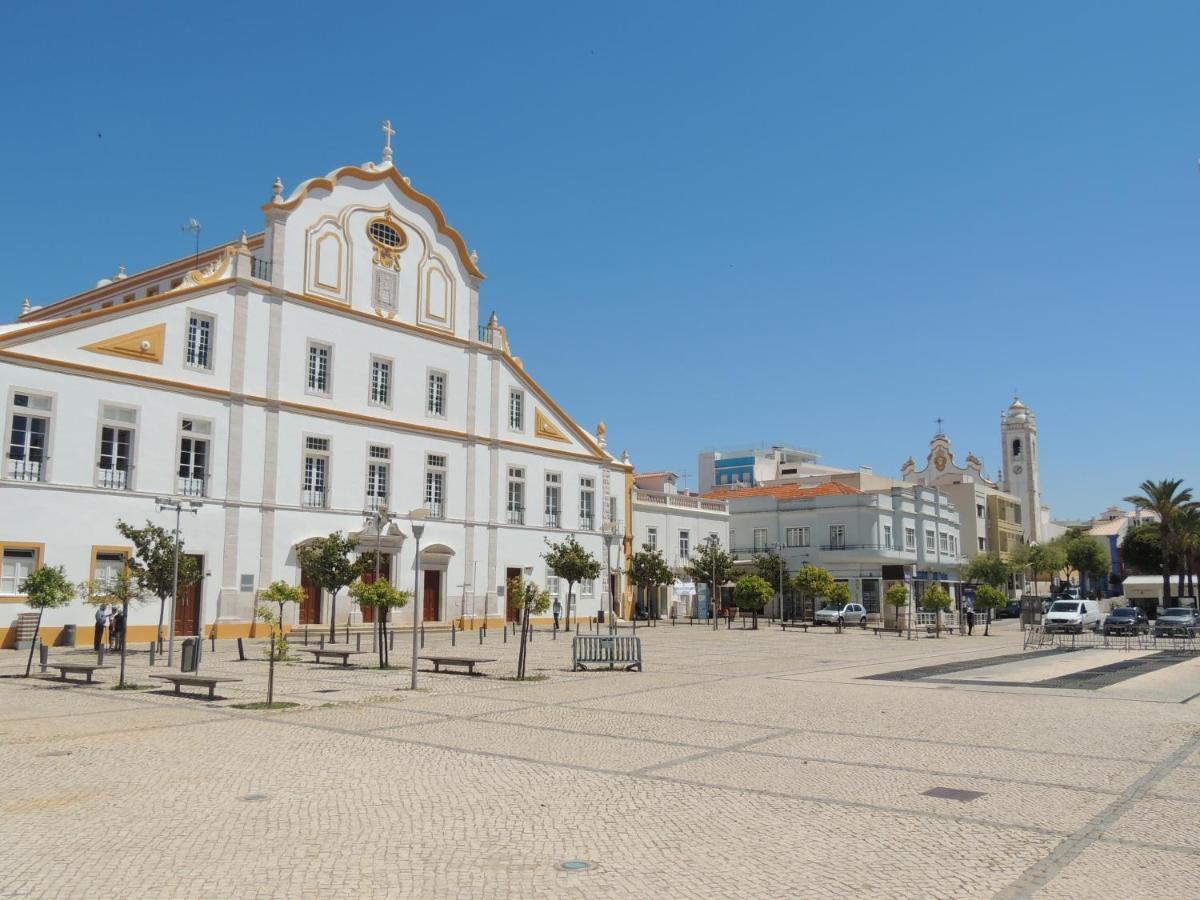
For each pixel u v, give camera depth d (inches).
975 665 1063.0
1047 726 578.9
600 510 2102.6
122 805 360.5
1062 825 339.3
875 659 1156.5
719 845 311.6
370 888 266.5
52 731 545.0
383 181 1691.7
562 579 1975.9
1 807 356.5
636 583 2166.6
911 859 296.5
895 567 2608.3
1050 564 3393.2
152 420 1322.6
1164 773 433.4
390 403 1667.1
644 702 692.1
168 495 1327.5
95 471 1254.3
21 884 267.0
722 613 2460.6
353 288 1627.7
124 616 803.4
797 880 275.4
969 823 341.4
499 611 1825.8
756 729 561.9
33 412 1200.2
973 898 260.8
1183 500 2974.9
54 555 1200.8
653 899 259.1
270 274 1507.1
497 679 856.3
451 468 1763.0
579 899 258.8
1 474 1163.9
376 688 775.7
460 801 371.2
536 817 346.9
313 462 1536.7
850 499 2573.8
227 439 1414.9
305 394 1531.7
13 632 1149.1
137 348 1316.4
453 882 272.2
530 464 1935.3
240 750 483.2
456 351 1801.2
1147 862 294.5
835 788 398.6
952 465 3627.0
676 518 2461.9
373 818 343.6
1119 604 3368.6
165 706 658.2
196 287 1391.5
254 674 890.1
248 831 324.5
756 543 2716.5
